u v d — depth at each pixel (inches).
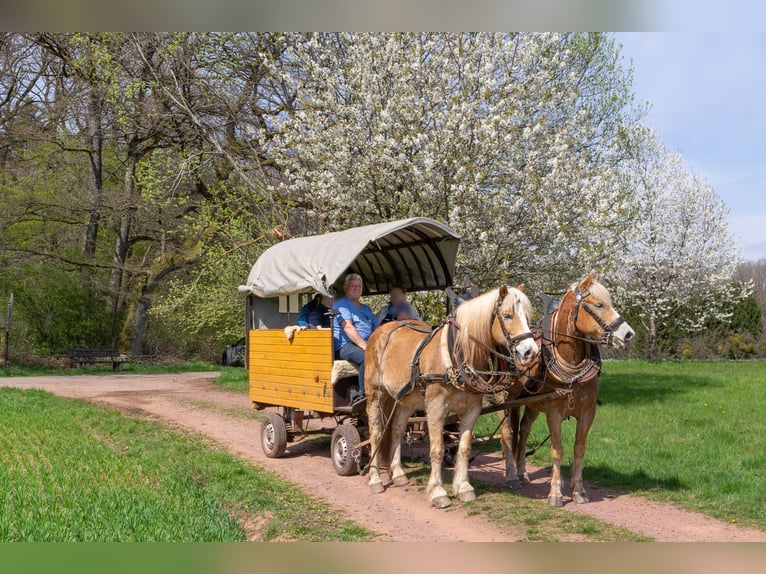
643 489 331.3
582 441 309.6
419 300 578.9
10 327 1164.5
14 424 510.6
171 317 1020.5
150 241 1350.9
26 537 240.5
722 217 1230.3
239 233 813.2
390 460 342.6
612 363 1148.5
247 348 435.5
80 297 1213.7
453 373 293.7
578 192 571.5
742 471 354.9
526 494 327.0
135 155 1091.3
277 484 335.3
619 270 1125.7
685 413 561.0
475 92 557.6
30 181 1095.6
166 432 488.4
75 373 1053.8
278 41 713.0
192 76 836.0
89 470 356.5
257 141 844.6
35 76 1135.0
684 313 1342.3
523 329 276.7
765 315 1528.1
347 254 341.1
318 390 363.6
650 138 1188.5
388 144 534.3
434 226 361.4
